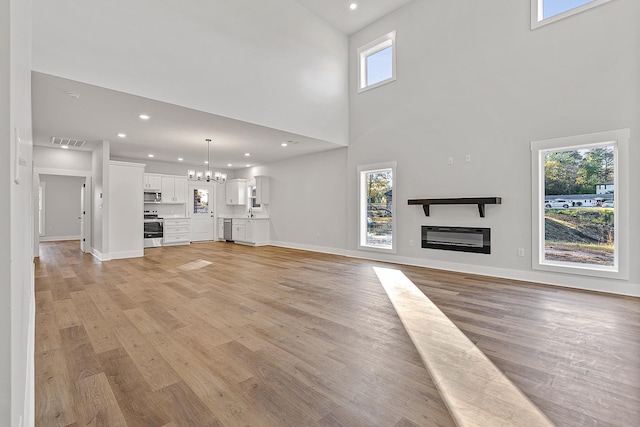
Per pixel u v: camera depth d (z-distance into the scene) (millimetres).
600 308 3273
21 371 744
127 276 4824
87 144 6680
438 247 5422
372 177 6559
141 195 6910
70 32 3439
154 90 4055
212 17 4641
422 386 1901
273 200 9070
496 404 1732
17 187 578
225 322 2904
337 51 6637
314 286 4219
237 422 1588
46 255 7000
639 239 3662
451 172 5234
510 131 4605
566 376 2004
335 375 2020
